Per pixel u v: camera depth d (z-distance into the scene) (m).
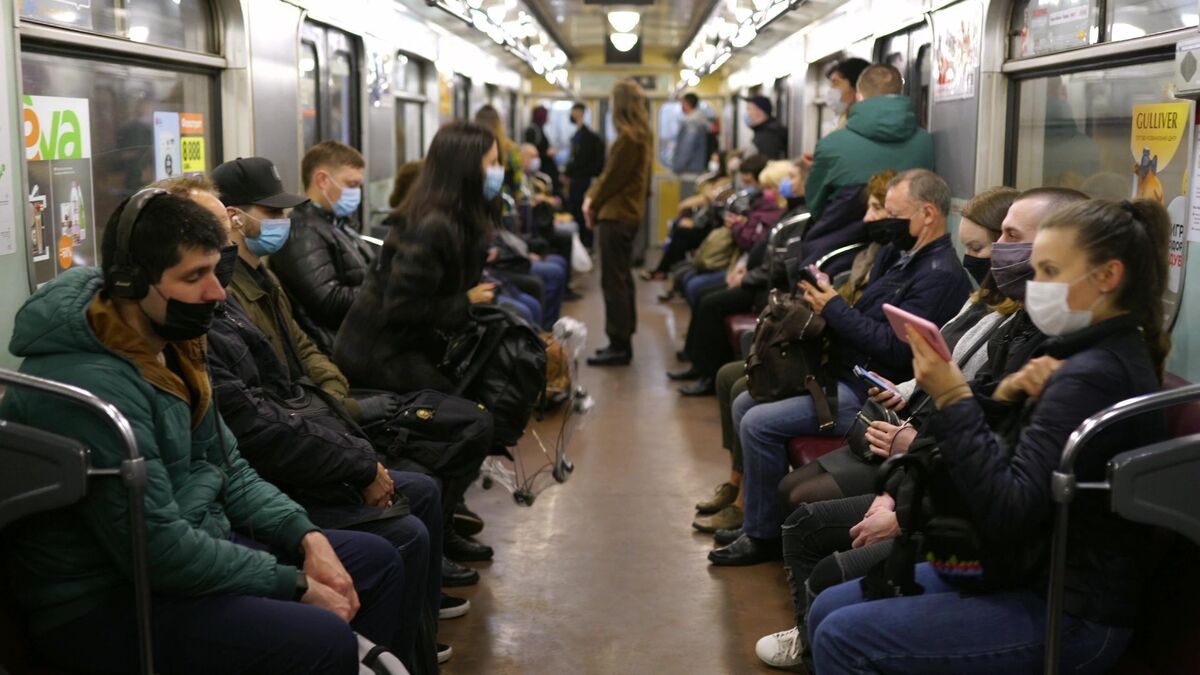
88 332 2.28
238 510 2.71
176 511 2.32
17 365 3.25
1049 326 2.32
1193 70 3.06
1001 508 2.24
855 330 3.99
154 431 2.39
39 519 2.30
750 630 3.83
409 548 3.05
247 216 3.50
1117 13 3.88
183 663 2.34
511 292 7.72
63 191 3.79
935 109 5.52
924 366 2.30
